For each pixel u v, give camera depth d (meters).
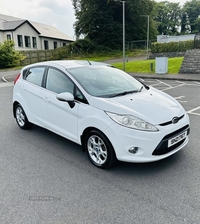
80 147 4.19
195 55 14.48
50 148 4.17
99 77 4.08
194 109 6.55
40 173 3.31
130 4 36.06
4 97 9.09
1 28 30.33
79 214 2.46
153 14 41.41
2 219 2.41
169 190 2.83
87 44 35.75
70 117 3.69
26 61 28.08
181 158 3.62
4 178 3.20
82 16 36.84
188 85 10.84
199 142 4.20
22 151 4.06
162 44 24.47
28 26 32.44
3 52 24.92
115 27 37.34
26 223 2.35
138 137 2.97
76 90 3.65
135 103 3.35
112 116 3.11
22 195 2.81
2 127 5.34
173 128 3.14
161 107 3.36
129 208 2.53
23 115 5.02
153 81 12.77
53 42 38.00
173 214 2.42
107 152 3.22
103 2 36.50
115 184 2.99
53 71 4.20
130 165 3.46
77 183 3.04
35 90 4.46
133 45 36.28
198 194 2.74
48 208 2.57
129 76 4.59
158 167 3.38
